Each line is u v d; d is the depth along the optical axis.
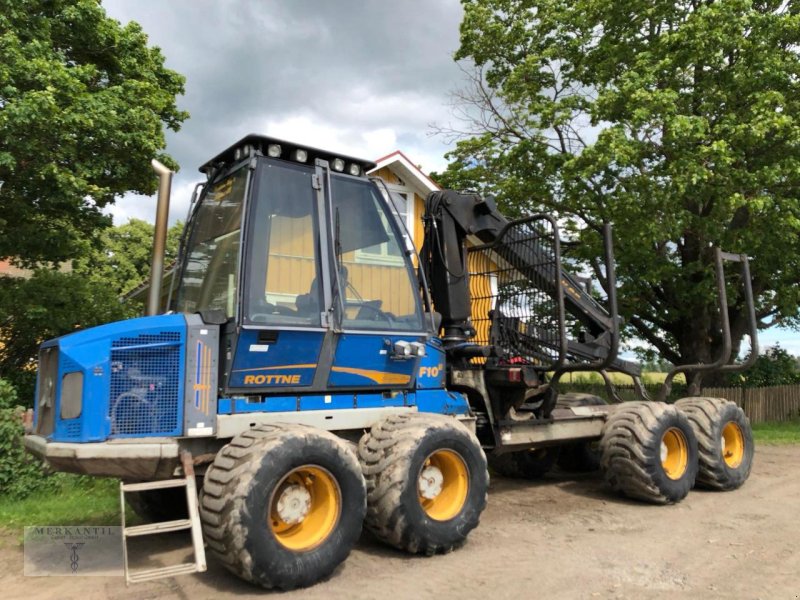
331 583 4.59
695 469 7.50
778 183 14.30
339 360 5.46
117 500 7.00
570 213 16.80
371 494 5.10
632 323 19.61
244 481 4.27
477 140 17.41
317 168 5.50
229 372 4.93
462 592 4.43
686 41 13.76
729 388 18.30
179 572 4.16
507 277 7.57
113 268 28.58
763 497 7.62
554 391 7.31
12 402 8.33
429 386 6.24
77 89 9.23
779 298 17.25
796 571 4.91
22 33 9.34
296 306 5.17
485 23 17.86
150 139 10.23
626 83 13.56
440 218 7.19
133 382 4.66
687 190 13.34
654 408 7.34
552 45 17.36
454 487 5.53
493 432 6.93
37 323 10.23
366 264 5.71
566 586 4.56
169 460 4.62
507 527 6.20
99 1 11.20
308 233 5.34
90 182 10.41
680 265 17.42
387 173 15.18
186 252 6.02
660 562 5.11
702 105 13.88
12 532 5.96
